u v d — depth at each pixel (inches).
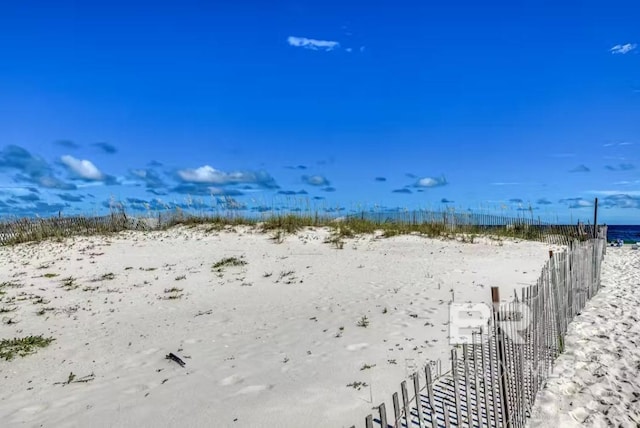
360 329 364.2
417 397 159.3
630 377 288.7
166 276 624.7
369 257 727.1
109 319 442.0
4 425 232.2
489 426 187.8
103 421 227.9
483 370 187.2
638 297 518.3
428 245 842.8
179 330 391.2
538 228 1087.6
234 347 335.3
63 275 647.1
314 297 495.2
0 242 910.4
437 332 349.7
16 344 366.6
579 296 449.7
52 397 265.9
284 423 213.3
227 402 239.5
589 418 237.0
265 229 947.3
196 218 1052.5
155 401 247.4
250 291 536.4
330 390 246.2
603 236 944.3
